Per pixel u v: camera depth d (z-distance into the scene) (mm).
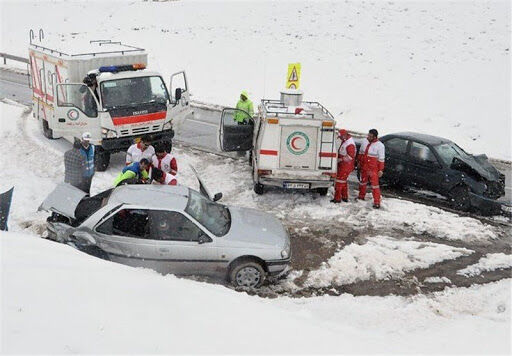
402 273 9344
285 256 8672
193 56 30672
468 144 18875
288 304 8164
